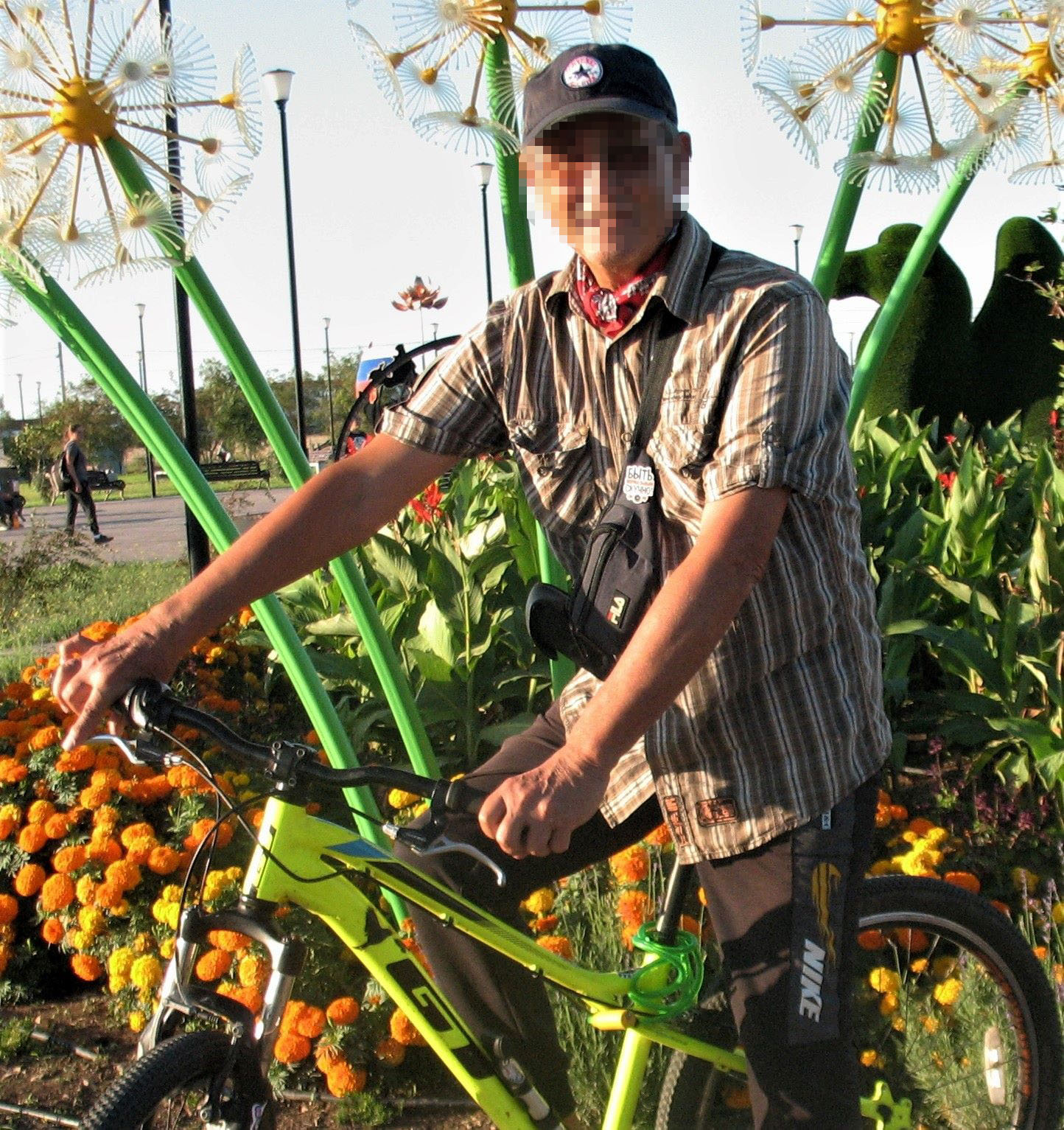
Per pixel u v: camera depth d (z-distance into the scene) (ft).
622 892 9.96
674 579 5.50
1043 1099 7.68
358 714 13.70
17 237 8.68
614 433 6.32
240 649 16.69
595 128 5.82
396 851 6.94
